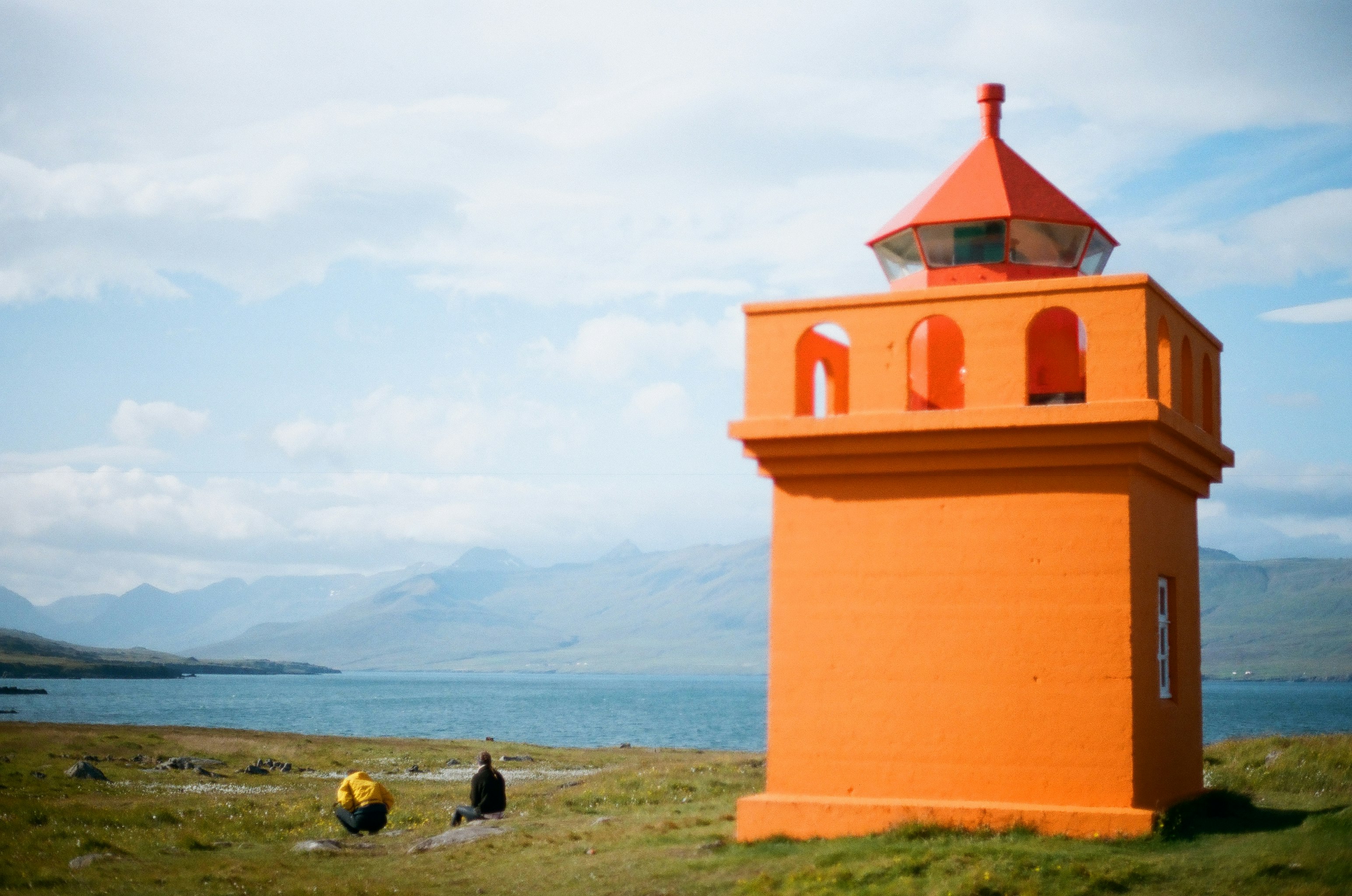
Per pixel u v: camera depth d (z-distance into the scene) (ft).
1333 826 48.01
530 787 107.65
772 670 54.65
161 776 125.90
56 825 77.05
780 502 55.47
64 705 487.20
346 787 79.25
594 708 607.78
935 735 51.57
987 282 58.13
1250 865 42.93
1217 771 77.97
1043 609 50.57
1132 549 49.78
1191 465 56.44
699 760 147.13
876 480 53.83
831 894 43.88
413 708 570.87
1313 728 349.00
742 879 47.73
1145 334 49.88
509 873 55.42
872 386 53.78
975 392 52.06
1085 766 49.21
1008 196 57.62
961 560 52.03
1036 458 50.90
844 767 52.85
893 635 52.75
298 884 55.62
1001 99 61.87
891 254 62.44
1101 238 60.44
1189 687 58.18
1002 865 43.93
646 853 55.11
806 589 54.44
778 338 55.83
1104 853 45.34
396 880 56.13
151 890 54.54
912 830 49.44
